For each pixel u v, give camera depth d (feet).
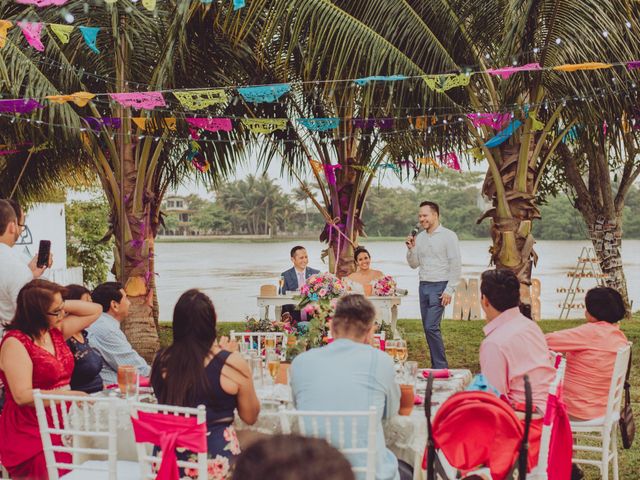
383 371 12.01
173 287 88.84
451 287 26.84
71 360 14.90
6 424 13.80
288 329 20.49
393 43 25.43
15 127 31.48
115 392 15.30
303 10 24.22
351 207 38.91
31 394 13.43
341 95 31.94
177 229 360.07
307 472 3.23
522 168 27.55
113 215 32.68
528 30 24.47
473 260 149.18
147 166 33.47
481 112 27.40
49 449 12.62
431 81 21.09
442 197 288.30
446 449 10.98
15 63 25.08
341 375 11.87
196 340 12.16
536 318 48.85
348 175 38.58
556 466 12.91
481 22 26.40
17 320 13.98
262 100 21.39
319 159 38.40
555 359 16.42
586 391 16.20
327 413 11.16
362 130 36.63
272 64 31.37
